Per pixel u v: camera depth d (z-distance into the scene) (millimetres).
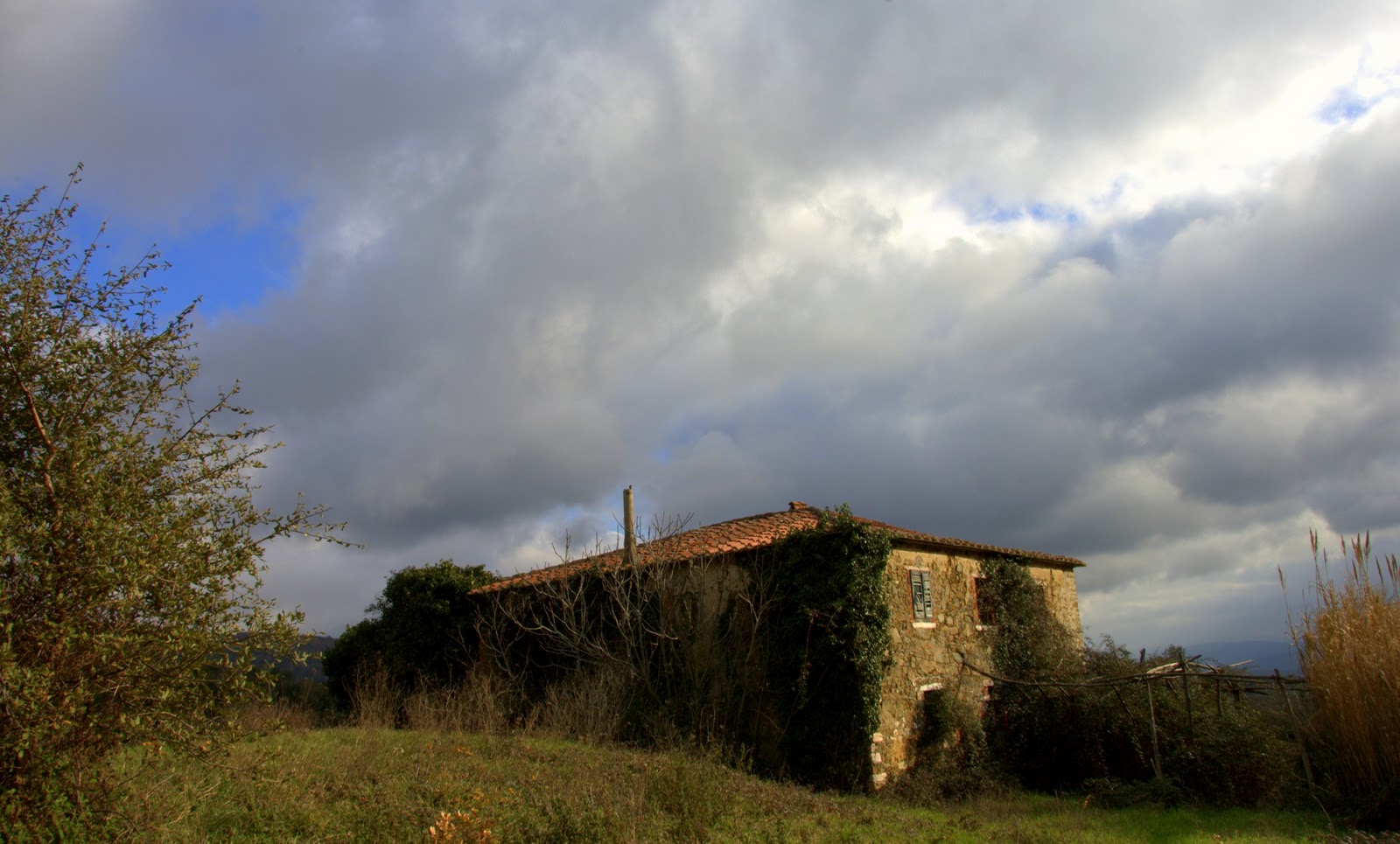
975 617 19188
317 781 9586
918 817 11719
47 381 5613
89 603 5051
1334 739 13094
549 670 19641
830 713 15305
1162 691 16453
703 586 17734
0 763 4840
